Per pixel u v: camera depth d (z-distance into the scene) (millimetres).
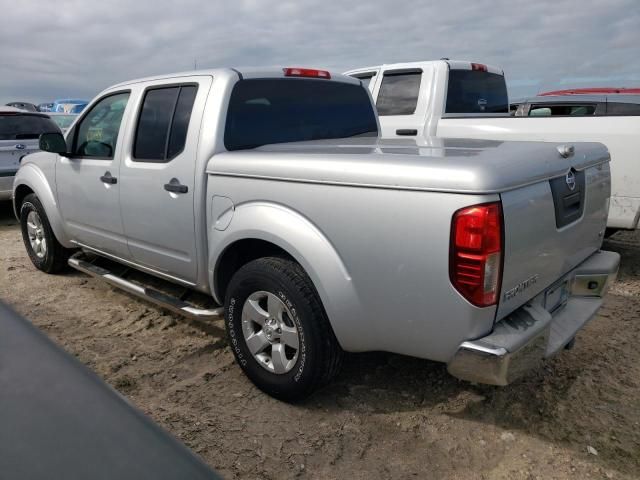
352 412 2979
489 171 2215
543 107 7891
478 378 2348
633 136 4898
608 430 2795
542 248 2553
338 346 2834
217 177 3146
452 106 6566
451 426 2852
